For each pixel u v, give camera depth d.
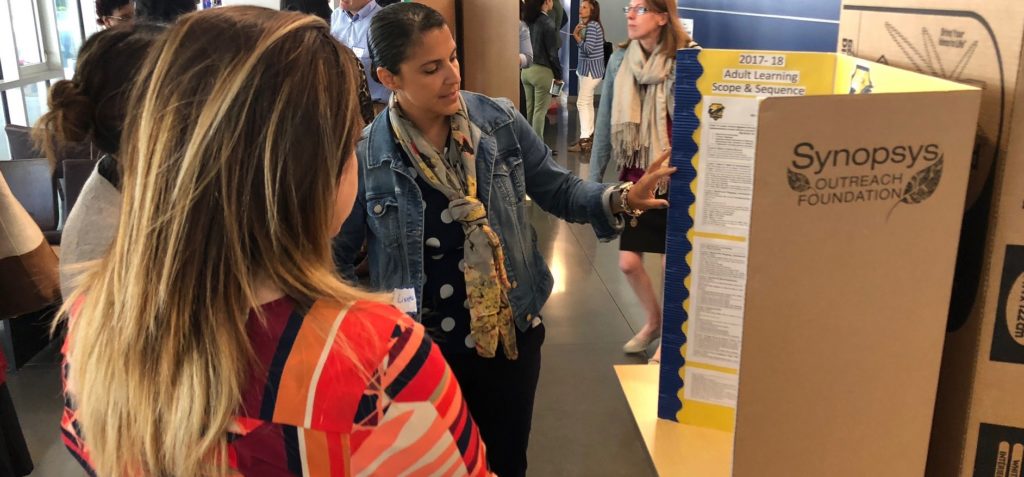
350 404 0.65
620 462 2.70
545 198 1.84
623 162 3.13
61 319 0.83
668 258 1.04
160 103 0.66
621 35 10.98
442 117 1.68
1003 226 0.71
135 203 0.67
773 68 0.94
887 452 0.76
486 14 4.01
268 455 0.65
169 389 0.65
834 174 0.67
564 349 3.49
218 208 0.65
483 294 1.65
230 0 5.41
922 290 0.72
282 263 0.67
